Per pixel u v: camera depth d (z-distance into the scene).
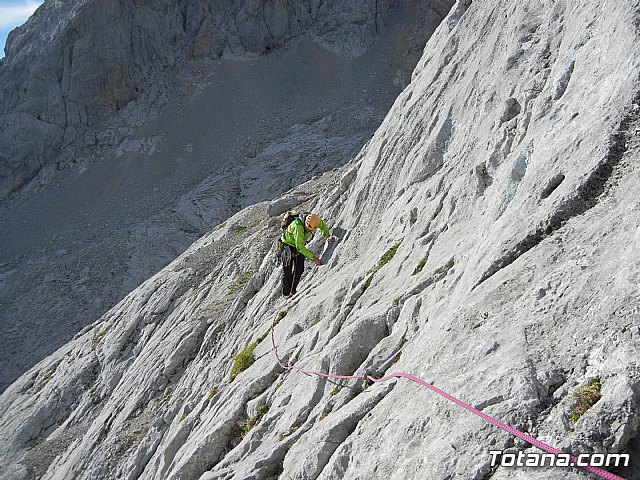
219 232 29.06
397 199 11.98
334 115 61.75
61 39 71.75
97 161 67.12
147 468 13.87
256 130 65.44
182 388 17.12
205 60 75.38
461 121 11.05
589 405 4.18
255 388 10.63
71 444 21.16
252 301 17.08
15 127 69.25
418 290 8.07
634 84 5.89
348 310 9.84
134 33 74.00
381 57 72.25
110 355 23.94
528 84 8.75
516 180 7.34
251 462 8.24
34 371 29.31
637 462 3.89
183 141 66.25
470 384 5.05
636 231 4.80
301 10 78.62
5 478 20.81
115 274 44.44
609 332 4.40
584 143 6.07
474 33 12.80
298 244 13.16
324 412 7.70
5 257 56.09
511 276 5.72
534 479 4.04
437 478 4.61
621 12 6.75
